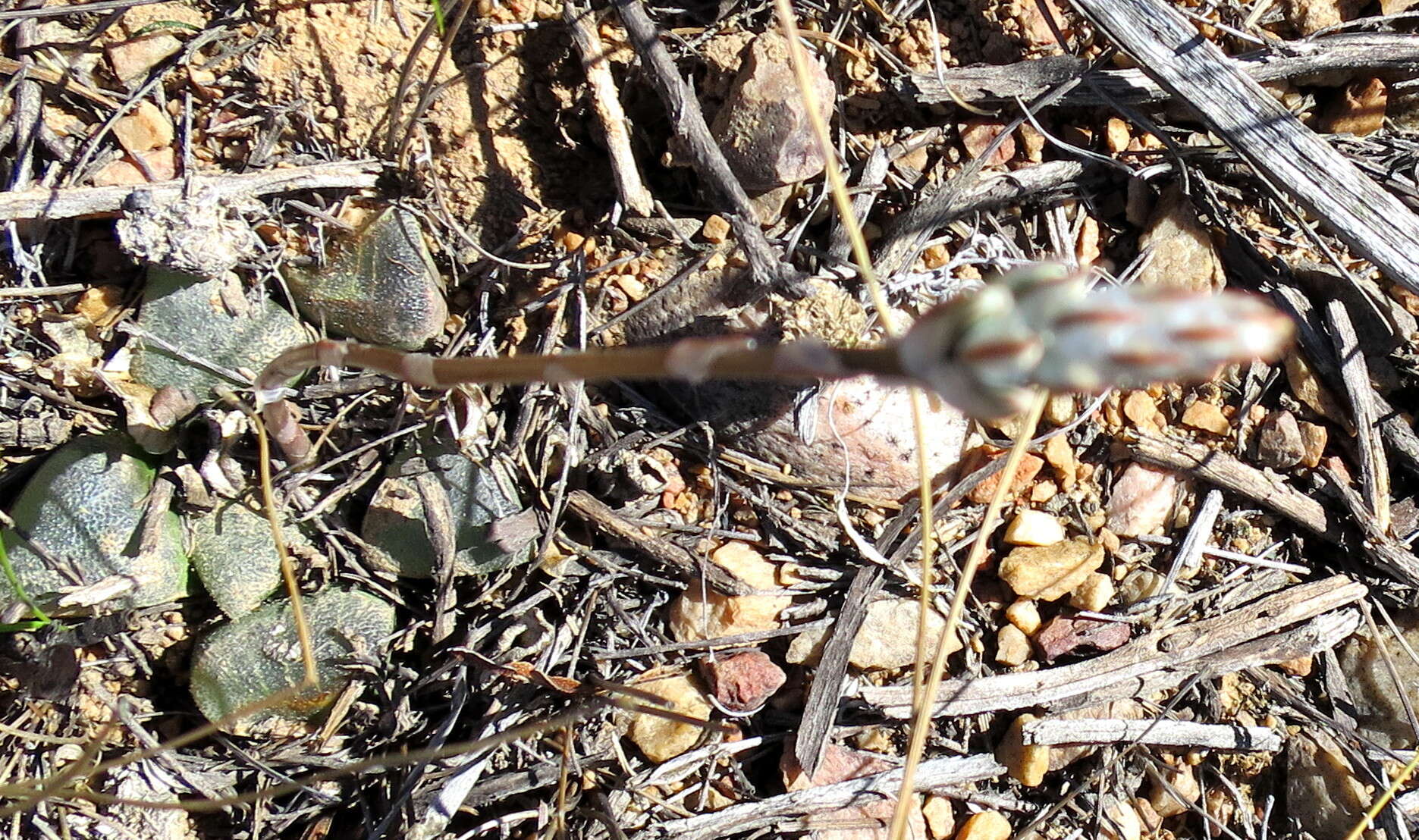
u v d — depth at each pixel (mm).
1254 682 343
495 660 327
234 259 323
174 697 330
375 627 326
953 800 338
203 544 324
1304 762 340
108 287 328
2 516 320
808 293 322
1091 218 343
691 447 334
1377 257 325
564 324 332
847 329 323
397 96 330
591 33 325
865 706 334
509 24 328
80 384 326
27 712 325
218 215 322
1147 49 327
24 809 309
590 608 330
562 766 318
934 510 333
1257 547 343
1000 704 335
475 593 330
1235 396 342
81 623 323
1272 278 342
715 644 331
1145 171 340
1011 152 339
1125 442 340
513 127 331
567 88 331
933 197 335
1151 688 338
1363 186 324
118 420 328
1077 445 341
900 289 334
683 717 302
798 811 332
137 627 325
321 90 331
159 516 322
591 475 332
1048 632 336
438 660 328
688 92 324
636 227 331
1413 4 342
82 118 329
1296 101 344
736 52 329
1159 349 91
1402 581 339
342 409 330
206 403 326
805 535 334
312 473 327
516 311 333
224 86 331
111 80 329
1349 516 340
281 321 330
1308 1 340
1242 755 343
